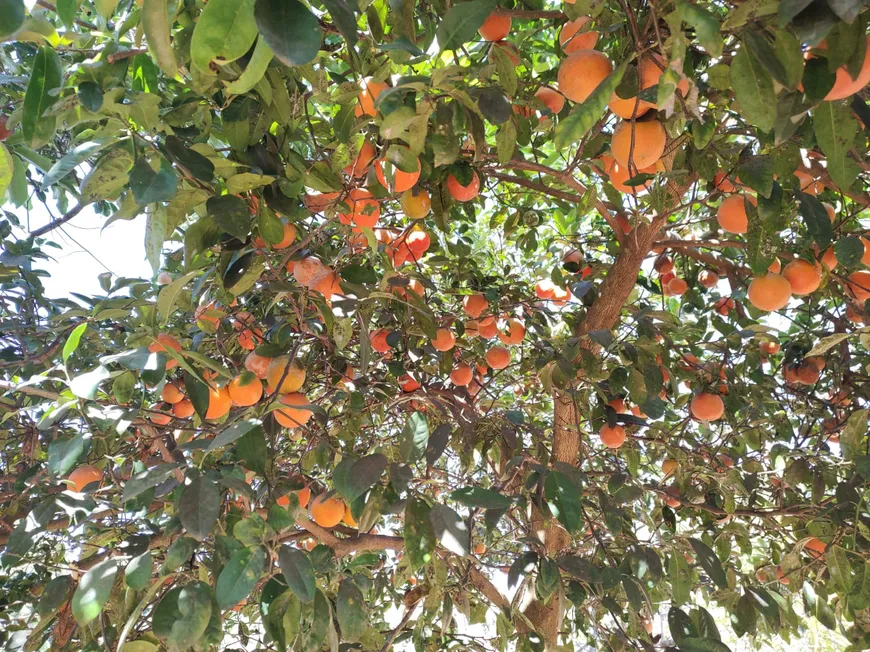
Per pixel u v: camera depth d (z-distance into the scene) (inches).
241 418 74.4
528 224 145.0
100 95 51.6
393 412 148.8
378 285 90.0
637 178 63.7
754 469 141.4
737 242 115.9
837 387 129.6
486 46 84.3
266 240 69.0
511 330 134.0
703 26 38.5
